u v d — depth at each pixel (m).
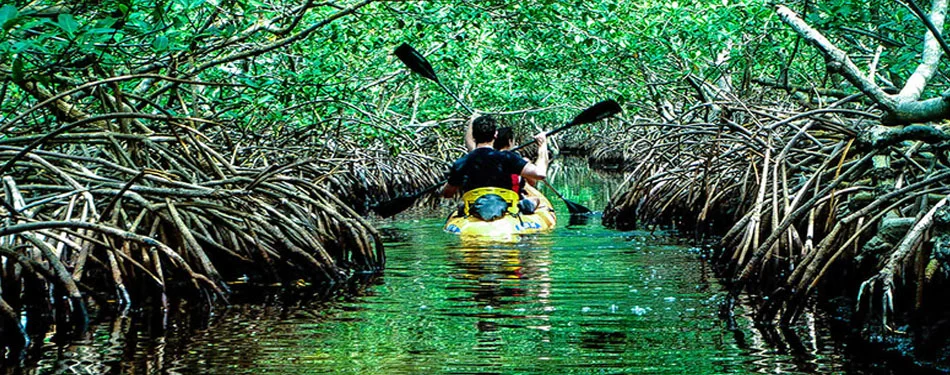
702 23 12.41
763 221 7.46
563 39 11.82
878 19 8.49
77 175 6.39
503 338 4.91
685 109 13.89
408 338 4.93
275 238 6.96
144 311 5.73
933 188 5.83
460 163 10.45
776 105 12.09
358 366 4.36
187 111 8.38
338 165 11.35
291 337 4.98
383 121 11.53
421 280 6.93
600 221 11.81
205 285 6.09
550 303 5.89
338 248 7.68
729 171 10.12
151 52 7.58
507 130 10.55
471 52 13.12
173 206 6.45
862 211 5.53
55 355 4.57
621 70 15.14
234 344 4.82
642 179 12.09
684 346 4.74
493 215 10.14
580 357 4.50
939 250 4.75
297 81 9.47
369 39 11.09
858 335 4.97
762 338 4.93
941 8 5.91
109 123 7.32
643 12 12.95
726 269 7.01
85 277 6.20
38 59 6.52
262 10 8.51
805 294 5.32
